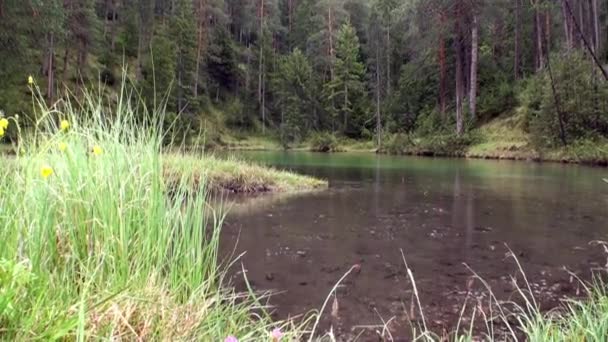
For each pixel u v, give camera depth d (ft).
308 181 37.47
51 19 68.49
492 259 14.57
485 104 92.94
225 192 30.81
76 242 6.53
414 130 109.81
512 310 10.05
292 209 24.63
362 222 21.04
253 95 147.02
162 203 7.63
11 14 59.88
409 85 117.29
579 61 67.21
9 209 5.76
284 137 130.11
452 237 17.87
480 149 82.79
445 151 89.04
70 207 6.67
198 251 7.59
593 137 64.23
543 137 69.26
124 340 5.09
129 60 115.55
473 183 39.22
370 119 130.11
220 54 143.84
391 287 11.64
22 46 63.77
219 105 137.90
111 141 7.93
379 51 133.80
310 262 13.92
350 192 32.94
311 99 133.80
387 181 41.27
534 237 17.92
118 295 5.42
